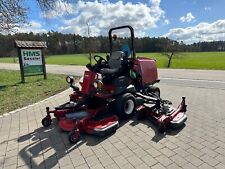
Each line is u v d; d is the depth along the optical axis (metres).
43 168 3.55
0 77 15.73
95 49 36.34
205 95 7.98
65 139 4.50
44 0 11.76
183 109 5.42
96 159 3.70
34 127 5.25
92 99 5.21
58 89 10.09
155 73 6.67
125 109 5.39
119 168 3.42
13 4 11.45
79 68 25.05
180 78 13.21
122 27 6.04
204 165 3.39
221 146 3.95
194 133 4.52
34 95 8.89
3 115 6.27
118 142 4.25
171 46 32.41
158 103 5.39
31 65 12.95
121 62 5.67
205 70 18.30
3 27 12.13
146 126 4.97
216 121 5.16
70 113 5.11
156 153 3.79
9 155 4.00
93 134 4.52
